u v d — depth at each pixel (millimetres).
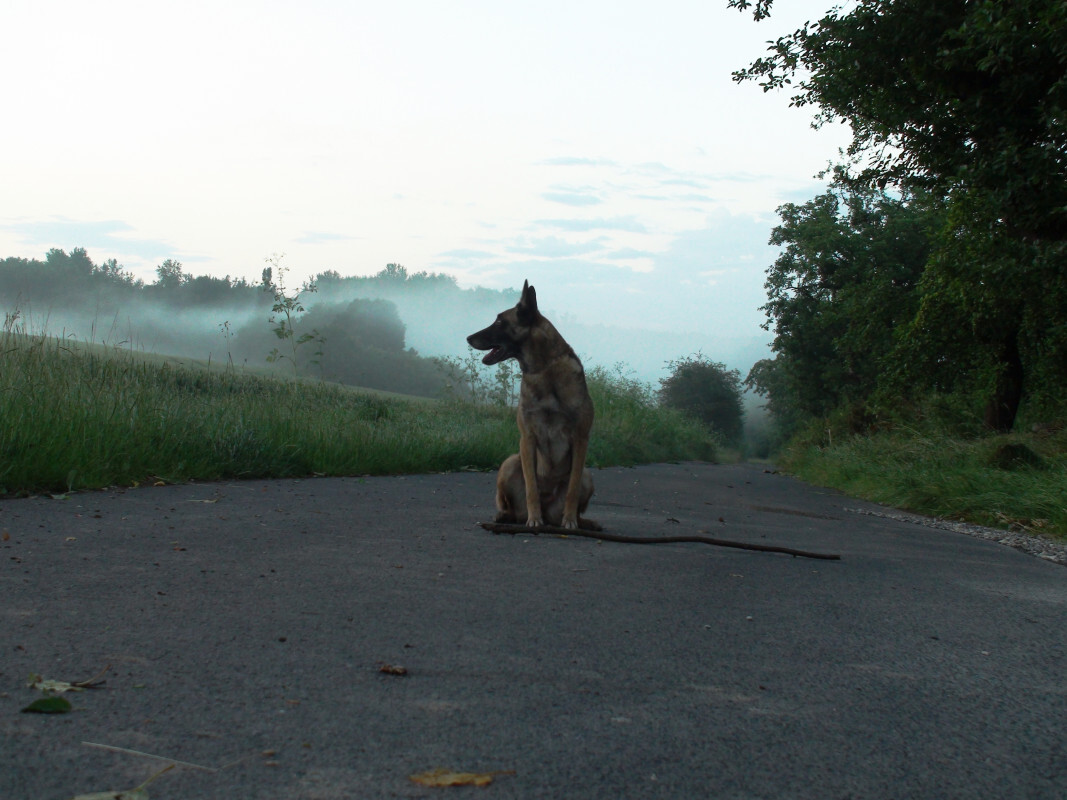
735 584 3811
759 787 1630
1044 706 2248
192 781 1507
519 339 5457
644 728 1907
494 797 1512
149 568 3398
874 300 28078
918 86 13430
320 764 1609
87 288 104188
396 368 92625
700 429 30688
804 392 40219
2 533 4008
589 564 4125
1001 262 12883
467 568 3818
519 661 2377
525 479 5477
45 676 2010
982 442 13102
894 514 9484
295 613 2789
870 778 1707
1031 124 12039
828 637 2900
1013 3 10539
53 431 6250
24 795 1413
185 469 7449
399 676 2184
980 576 4574
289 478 8398
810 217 37750
